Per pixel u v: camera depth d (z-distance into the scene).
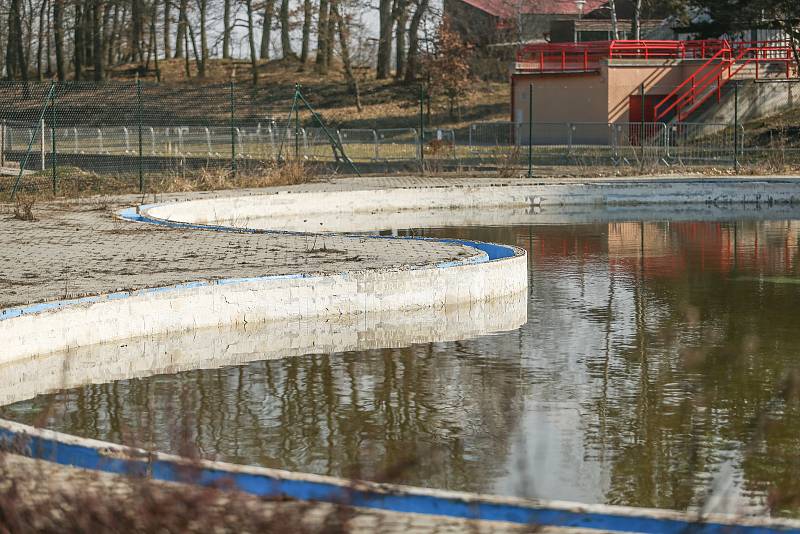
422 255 16.67
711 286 17.05
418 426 9.44
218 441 8.97
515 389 10.77
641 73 50.94
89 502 5.25
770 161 38.09
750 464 8.33
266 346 12.73
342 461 8.41
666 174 36.47
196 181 31.70
